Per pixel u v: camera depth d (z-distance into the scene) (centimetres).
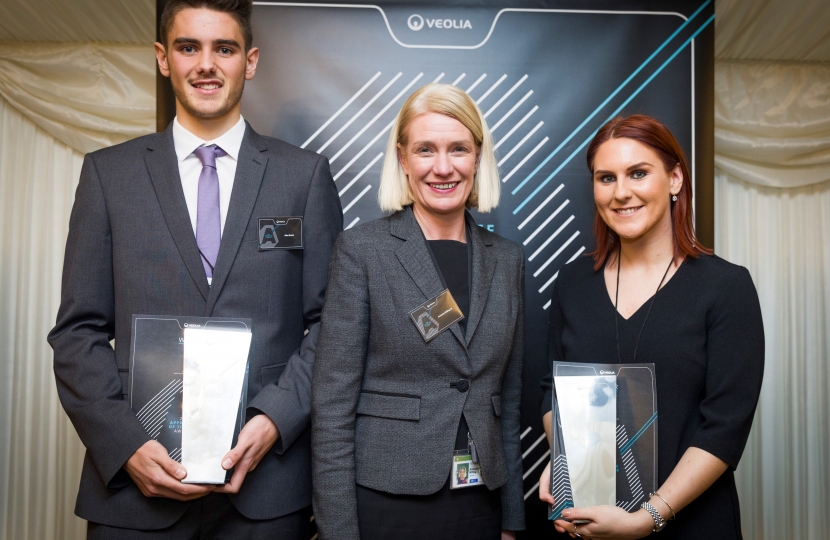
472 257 165
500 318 161
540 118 240
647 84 240
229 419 153
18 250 294
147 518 157
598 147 162
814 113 288
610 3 240
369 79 237
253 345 165
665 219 161
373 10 237
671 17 240
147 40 277
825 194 304
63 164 297
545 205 240
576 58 240
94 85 282
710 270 155
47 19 264
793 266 303
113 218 165
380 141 237
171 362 156
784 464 302
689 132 240
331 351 154
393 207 167
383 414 152
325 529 146
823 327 303
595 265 172
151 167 169
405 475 148
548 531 234
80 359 157
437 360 153
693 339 151
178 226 164
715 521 150
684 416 151
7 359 292
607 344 161
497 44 239
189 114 171
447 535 150
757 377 148
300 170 178
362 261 157
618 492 148
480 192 167
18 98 283
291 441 160
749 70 290
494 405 159
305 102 236
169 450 152
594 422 148
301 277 177
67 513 292
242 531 162
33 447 292
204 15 166
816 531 298
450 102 156
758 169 294
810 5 248
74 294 162
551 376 179
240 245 167
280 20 236
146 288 162
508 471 167
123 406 153
